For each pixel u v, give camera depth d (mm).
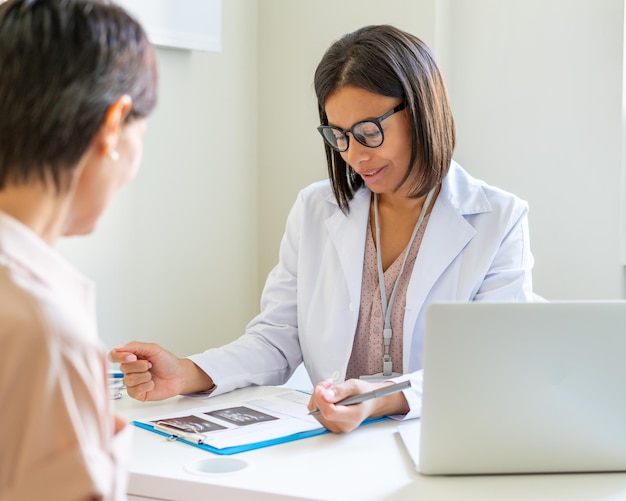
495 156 2801
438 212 1824
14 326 738
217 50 2615
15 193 853
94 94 858
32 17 856
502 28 2754
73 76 849
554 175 2736
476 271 1787
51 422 737
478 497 1208
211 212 2744
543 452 1286
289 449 1392
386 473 1293
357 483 1250
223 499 1236
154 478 1271
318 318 1894
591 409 1273
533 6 2713
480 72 2793
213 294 2770
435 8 2729
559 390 1263
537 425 1272
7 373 731
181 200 2604
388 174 1742
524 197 2777
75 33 861
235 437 1415
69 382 748
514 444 1278
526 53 2736
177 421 1505
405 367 1801
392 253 1869
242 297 2924
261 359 1858
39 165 845
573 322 1248
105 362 819
